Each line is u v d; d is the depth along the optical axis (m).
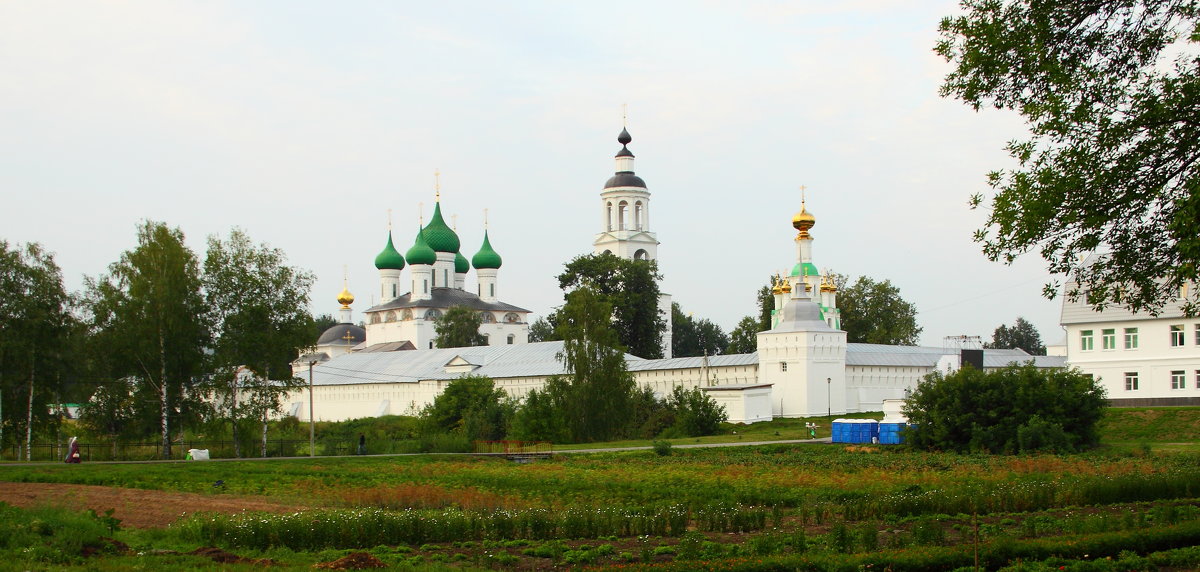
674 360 161.38
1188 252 32.69
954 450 95.50
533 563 38.19
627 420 129.62
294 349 111.62
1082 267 37.50
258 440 122.12
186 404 108.56
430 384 171.62
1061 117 35.19
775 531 45.22
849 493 58.69
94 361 106.88
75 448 89.75
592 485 66.50
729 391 139.12
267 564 36.69
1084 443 92.75
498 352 179.38
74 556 37.12
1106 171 35.31
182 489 67.31
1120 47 36.38
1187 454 81.81
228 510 53.47
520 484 68.38
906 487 61.03
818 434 122.44
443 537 43.69
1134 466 71.12
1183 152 35.19
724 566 32.38
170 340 106.44
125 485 70.62
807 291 147.25
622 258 198.75
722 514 46.53
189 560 36.62
